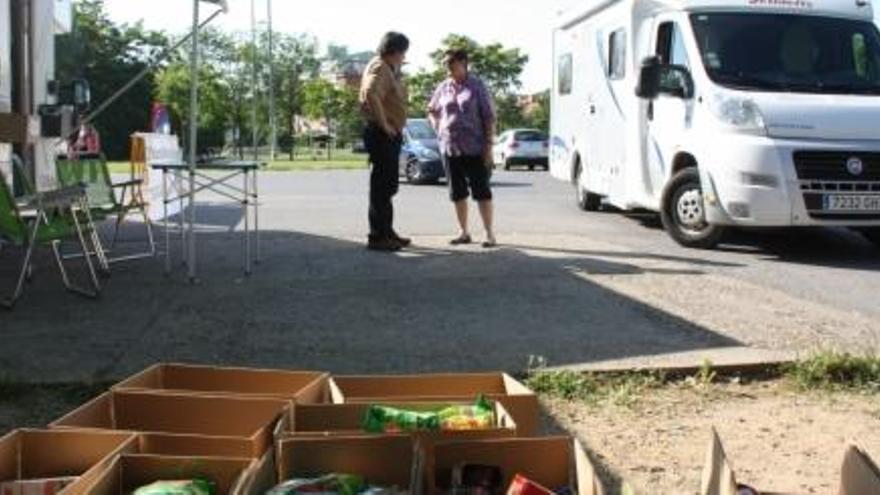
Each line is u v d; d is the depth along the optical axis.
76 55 12.02
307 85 56.94
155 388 4.36
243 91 54.88
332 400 4.16
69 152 11.15
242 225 12.85
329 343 6.46
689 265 9.70
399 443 3.43
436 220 13.82
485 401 3.91
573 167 15.26
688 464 4.57
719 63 10.96
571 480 3.41
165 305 7.57
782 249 11.04
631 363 5.93
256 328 6.84
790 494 3.80
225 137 54.69
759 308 7.64
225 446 3.55
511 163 34.22
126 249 10.63
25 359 6.00
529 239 11.40
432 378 4.31
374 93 9.95
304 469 3.40
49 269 9.24
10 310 7.39
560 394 5.51
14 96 9.83
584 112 14.41
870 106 10.45
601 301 7.79
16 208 7.55
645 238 11.79
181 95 41.97
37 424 5.01
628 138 12.45
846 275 9.43
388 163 10.16
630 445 4.80
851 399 5.52
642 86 11.48
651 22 12.05
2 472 3.46
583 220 13.88
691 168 11.00
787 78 10.88
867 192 10.21
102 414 3.94
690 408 5.35
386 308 7.50
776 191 10.14
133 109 46.34
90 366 5.86
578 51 14.70
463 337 6.63
